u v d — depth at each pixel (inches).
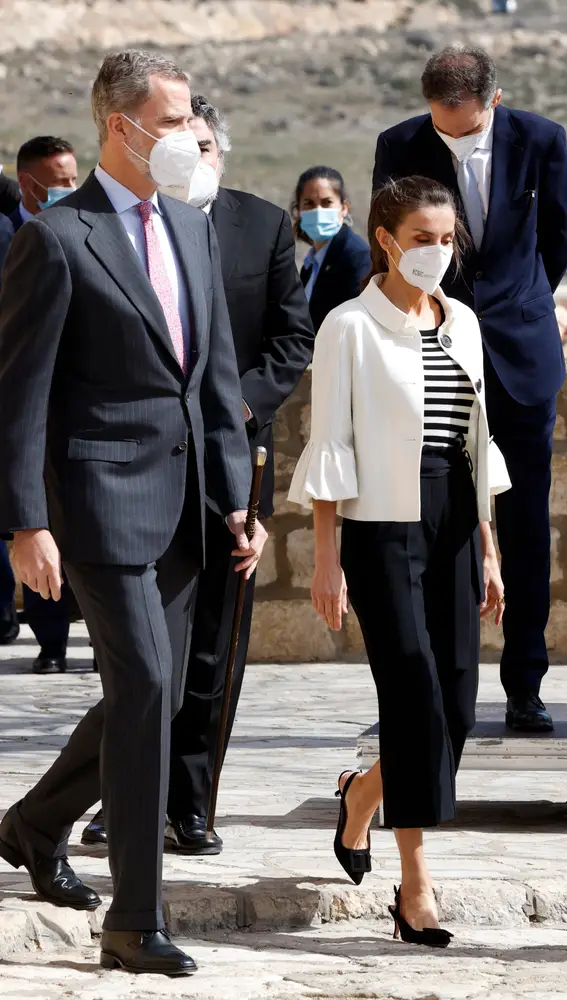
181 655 207.6
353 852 227.3
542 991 189.0
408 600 213.5
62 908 213.8
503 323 287.9
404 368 214.2
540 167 288.8
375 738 259.3
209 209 254.1
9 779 298.2
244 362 255.3
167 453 199.9
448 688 217.8
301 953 209.0
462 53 280.2
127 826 195.2
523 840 257.6
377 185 290.2
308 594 466.3
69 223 197.2
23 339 194.9
